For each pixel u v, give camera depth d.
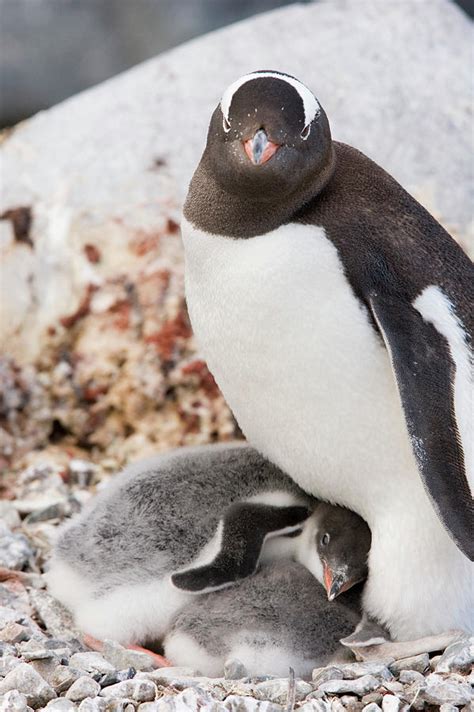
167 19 23.62
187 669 8.77
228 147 8.48
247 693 8.19
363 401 8.65
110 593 9.50
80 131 14.75
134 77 15.33
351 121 14.26
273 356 8.70
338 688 8.15
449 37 15.53
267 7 23.75
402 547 8.93
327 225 8.57
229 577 9.20
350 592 9.27
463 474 8.18
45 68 23.45
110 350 13.67
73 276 13.75
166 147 14.24
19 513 11.98
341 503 9.45
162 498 9.86
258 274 8.51
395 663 8.62
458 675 8.23
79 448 13.99
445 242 9.09
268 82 8.58
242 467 10.06
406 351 8.23
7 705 7.81
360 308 8.44
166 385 13.59
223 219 8.67
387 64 14.93
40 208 14.07
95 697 7.97
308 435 8.99
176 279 13.52
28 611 9.90
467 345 8.66
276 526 9.48
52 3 23.58
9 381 13.86
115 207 13.83
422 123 14.38
